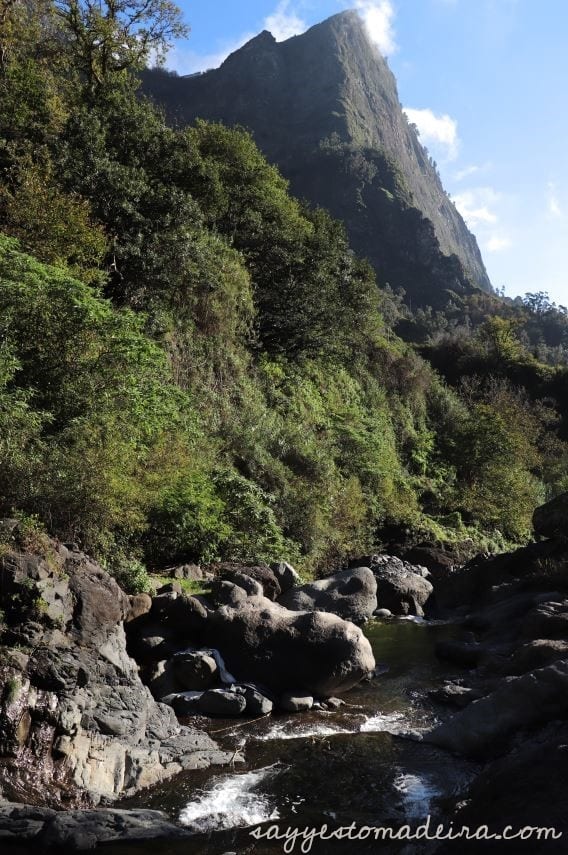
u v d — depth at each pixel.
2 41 19.72
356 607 11.78
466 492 25.20
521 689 6.49
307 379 22.52
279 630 8.23
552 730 5.87
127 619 7.93
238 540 12.10
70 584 6.48
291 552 13.57
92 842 4.68
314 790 5.64
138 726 6.24
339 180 132.62
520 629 10.52
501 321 54.16
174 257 15.88
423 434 28.42
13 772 5.26
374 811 5.27
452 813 5.16
